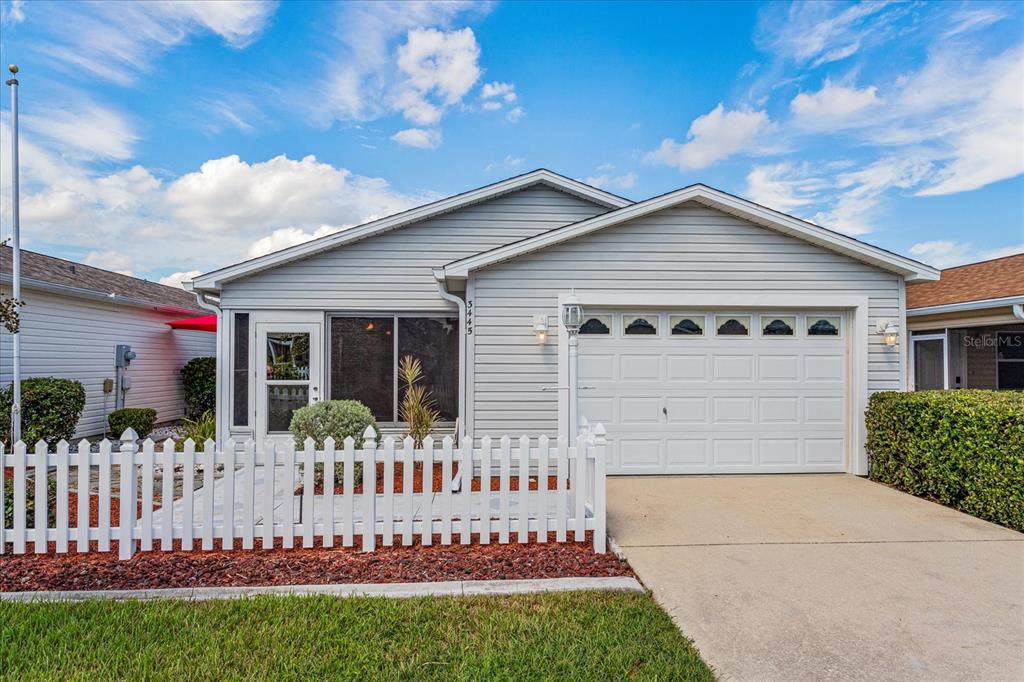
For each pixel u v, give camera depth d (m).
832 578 3.74
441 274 6.97
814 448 7.17
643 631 2.96
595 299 7.02
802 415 7.17
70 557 4.01
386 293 8.84
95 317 11.27
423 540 4.26
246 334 8.75
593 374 7.06
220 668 2.59
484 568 3.84
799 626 3.09
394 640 2.86
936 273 6.97
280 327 8.75
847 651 2.84
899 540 4.52
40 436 8.63
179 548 4.21
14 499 4.00
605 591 3.46
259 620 3.04
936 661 2.75
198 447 8.54
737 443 7.11
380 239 8.88
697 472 7.06
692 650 2.80
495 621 3.05
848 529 4.81
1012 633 3.01
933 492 5.78
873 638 2.96
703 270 7.09
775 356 7.18
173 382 13.98
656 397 7.08
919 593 3.51
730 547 4.34
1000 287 10.15
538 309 7.04
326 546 4.17
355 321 8.93
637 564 3.97
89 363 11.10
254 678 2.53
